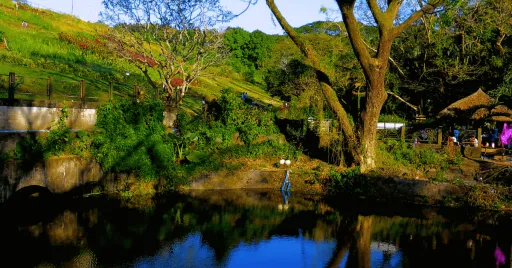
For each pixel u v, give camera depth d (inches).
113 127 674.8
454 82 1184.8
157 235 500.1
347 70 1298.0
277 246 481.7
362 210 641.6
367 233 535.5
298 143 896.3
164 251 452.1
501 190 652.1
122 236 487.5
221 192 735.1
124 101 712.4
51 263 400.5
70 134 616.4
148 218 562.9
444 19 689.0
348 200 703.7
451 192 669.9
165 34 1012.5
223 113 884.0
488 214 624.7
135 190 678.5
